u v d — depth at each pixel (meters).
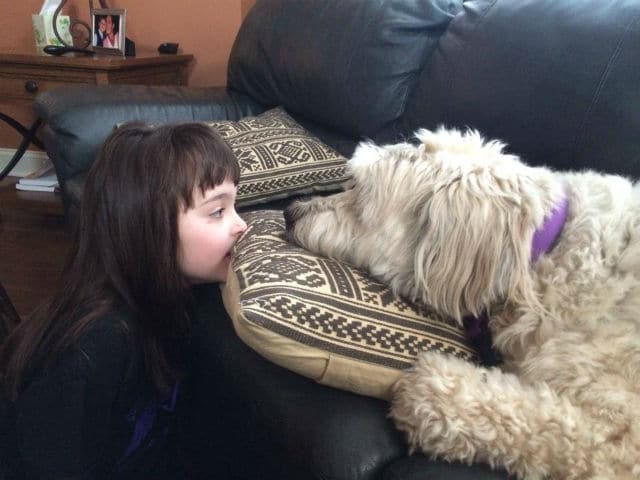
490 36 1.51
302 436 0.81
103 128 1.96
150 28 3.25
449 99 1.59
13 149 3.65
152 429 1.22
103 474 1.10
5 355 1.08
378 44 1.86
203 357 1.14
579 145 1.28
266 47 2.32
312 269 0.91
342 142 2.05
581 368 0.81
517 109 1.40
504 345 0.91
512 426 0.75
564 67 1.32
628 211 0.95
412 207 0.98
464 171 0.95
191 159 1.00
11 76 2.61
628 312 0.85
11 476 1.11
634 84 1.21
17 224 2.99
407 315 0.89
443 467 0.74
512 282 0.89
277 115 2.06
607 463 0.72
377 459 0.76
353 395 0.85
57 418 0.98
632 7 1.29
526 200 0.91
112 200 1.00
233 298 0.89
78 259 1.05
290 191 1.74
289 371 0.91
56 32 2.87
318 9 2.12
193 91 2.39
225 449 1.26
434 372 0.81
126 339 0.98
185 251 1.04
